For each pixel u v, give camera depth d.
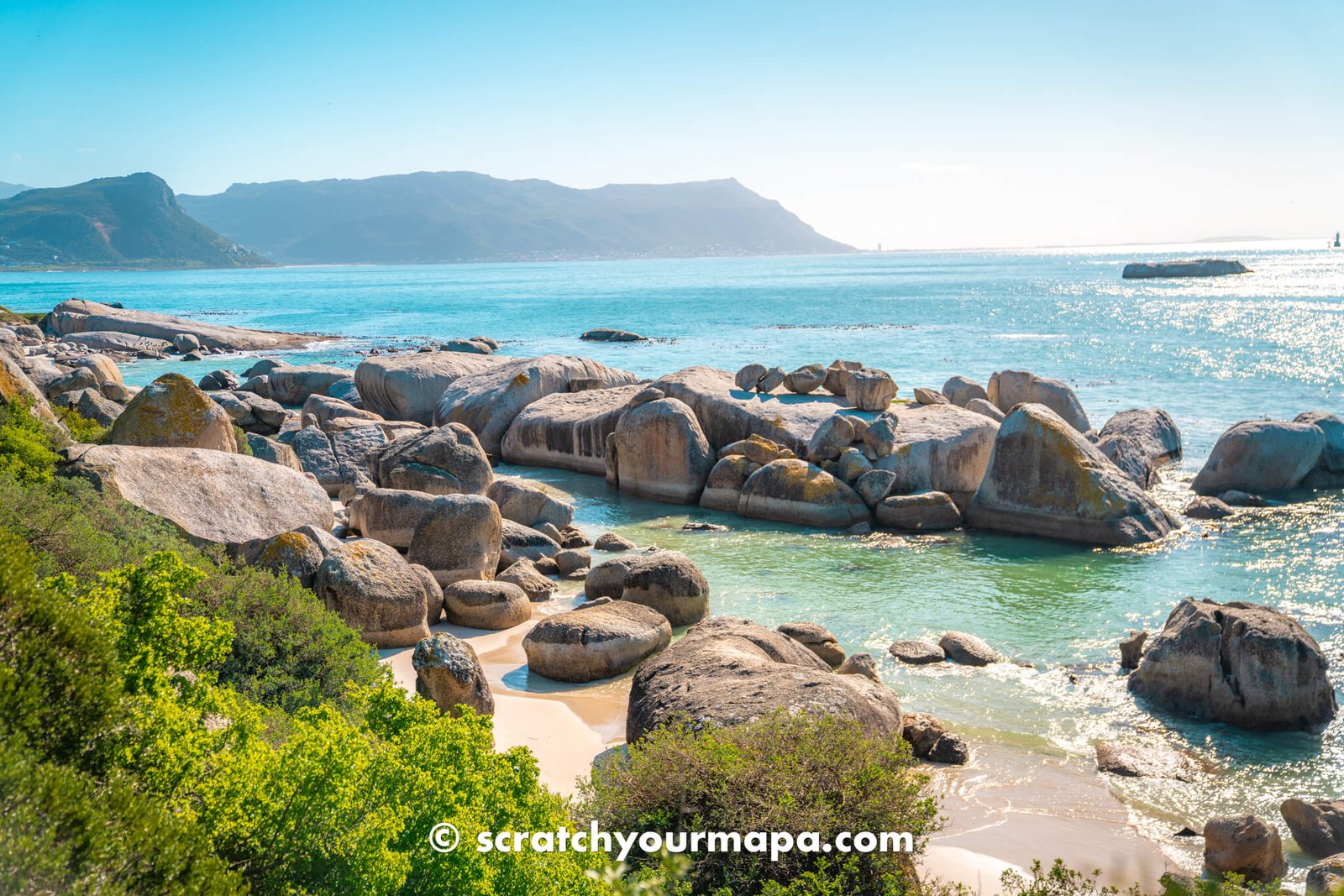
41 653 6.89
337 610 17.25
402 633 17.56
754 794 9.37
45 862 5.46
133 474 18.83
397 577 17.94
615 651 16.84
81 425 25.89
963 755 13.97
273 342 77.44
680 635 18.80
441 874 7.67
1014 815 12.52
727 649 14.23
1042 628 18.95
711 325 95.62
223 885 6.30
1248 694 14.83
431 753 8.65
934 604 20.33
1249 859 11.01
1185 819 12.44
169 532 17.22
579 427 33.69
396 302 149.25
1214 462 28.89
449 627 19.17
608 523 27.31
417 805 7.97
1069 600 20.39
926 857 11.46
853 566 22.97
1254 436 28.38
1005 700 15.95
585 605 18.30
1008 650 17.95
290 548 17.89
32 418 19.94
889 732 12.31
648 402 30.48
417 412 41.41
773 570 22.75
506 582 21.08
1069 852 11.65
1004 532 25.69
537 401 36.34
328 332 95.06
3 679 6.45
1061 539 24.86
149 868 6.09
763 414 30.70
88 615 8.03
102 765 6.97
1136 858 11.52
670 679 13.50
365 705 9.91
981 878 11.05
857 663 16.55
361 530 22.91
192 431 22.77
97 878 5.78
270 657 13.36
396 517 22.66
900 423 29.19
